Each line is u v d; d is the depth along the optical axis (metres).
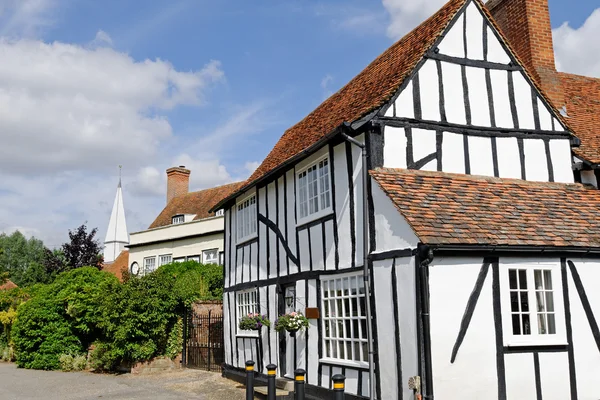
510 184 9.52
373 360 8.48
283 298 11.90
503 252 7.94
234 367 13.98
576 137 10.42
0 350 20.97
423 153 9.21
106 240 39.25
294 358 11.03
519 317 7.94
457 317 7.57
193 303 15.93
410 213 7.88
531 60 12.29
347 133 9.22
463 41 9.84
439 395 7.33
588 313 8.31
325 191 10.37
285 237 11.83
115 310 14.74
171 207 30.61
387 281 8.25
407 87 9.28
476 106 9.76
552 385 7.90
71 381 13.86
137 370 14.79
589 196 9.82
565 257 8.32
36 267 50.38
